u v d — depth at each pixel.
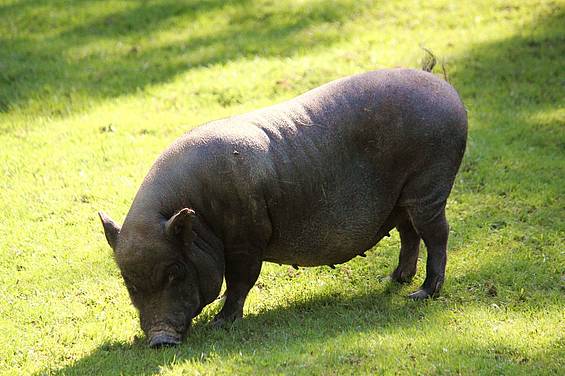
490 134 37.69
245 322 24.05
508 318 24.23
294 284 27.23
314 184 23.70
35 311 25.70
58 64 45.78
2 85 43.78
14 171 35.53
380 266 28.44
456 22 48.75
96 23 50.78
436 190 24.47
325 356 21.17
